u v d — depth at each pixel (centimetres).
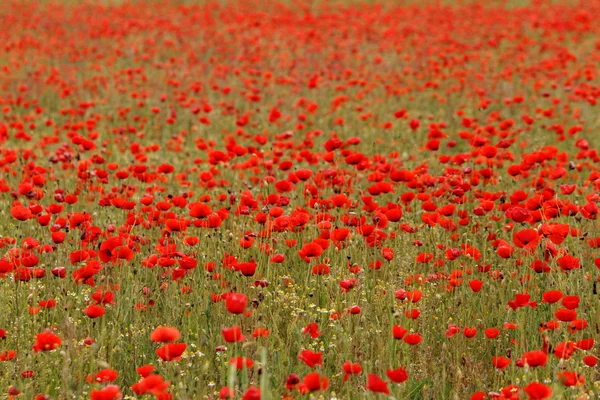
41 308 1370
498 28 5894
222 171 2520
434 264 1534
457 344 1245
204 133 3366
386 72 4700
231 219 1875
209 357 1231
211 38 5694
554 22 5581
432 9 6912
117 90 4009
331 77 3991
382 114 3678
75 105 3941
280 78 4041
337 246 1486
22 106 3888
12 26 6238
